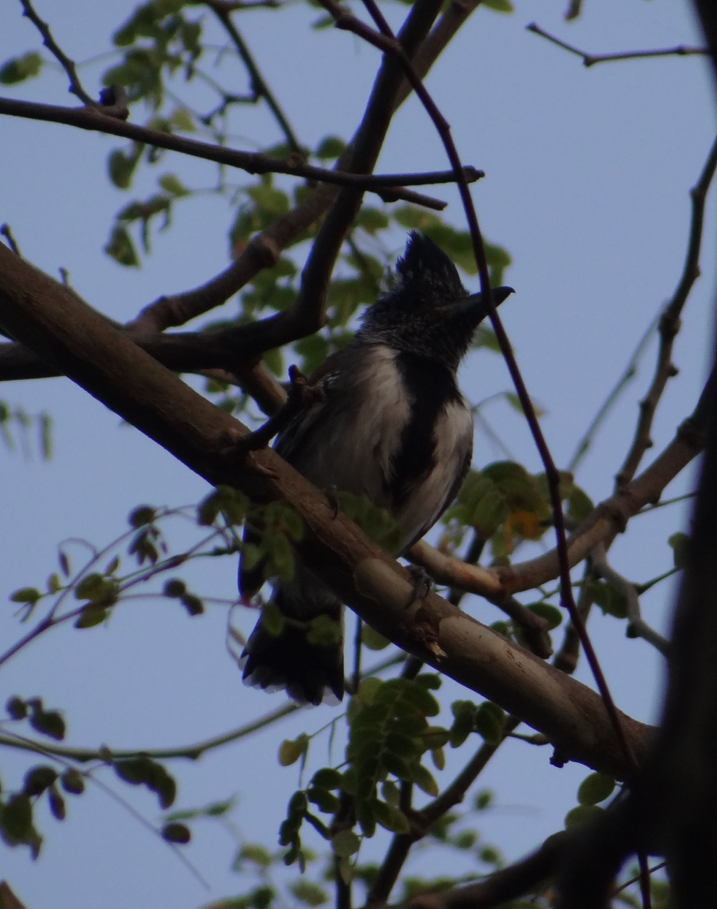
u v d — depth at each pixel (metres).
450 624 8.62
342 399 11.91
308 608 11.69
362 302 12.17
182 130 11.16
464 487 10.64
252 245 11.10
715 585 3.70
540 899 7.85
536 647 9.98
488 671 8.60
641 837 4.30
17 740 7.75
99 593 6.89
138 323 10.66
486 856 9.83
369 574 8.49
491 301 6.95
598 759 8.64
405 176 7.13
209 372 11.53
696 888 3.63
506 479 10.12
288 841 8.25
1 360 9.95
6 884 6.94
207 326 11.84
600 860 4.40
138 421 8.02
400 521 11.96
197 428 8.02
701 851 3.64
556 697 8.60
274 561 7.09
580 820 8.24
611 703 7.38
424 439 11.76
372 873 10.12
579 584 10.01
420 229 11.84
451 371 12.56
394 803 8.16
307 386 7.68
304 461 12.05
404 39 8.03
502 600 10.12
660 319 11.14
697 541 3.74
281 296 11.75
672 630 3.78
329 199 11.45
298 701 11.61
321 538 8.41
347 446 11.77
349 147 10.57
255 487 8.22
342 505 8.40
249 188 11.53
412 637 8.59
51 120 7.51
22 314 7.72
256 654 11.78
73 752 8.49
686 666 3.72
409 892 9.83
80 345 7.80
